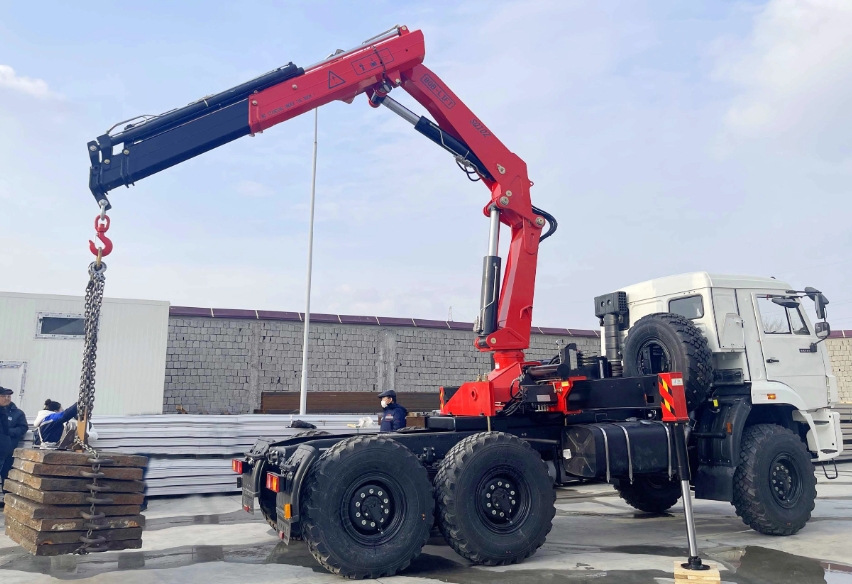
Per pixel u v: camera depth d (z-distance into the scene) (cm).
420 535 508
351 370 1479
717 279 704
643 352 694
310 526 482
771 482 645
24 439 854
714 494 652
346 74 617
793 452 659
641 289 780
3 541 624
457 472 523
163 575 503
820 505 826
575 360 645
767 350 702
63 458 422
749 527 700
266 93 584
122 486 439
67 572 512
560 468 634
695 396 646
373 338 1510
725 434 652
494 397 623
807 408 715
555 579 487
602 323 827
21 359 1108
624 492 793
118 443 897
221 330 1384
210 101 567
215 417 985
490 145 673
